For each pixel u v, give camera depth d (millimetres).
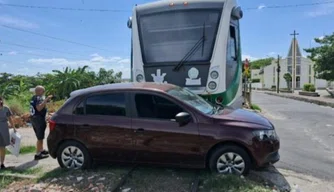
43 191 5230
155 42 7855
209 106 6172
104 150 5844
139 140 5645
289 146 8648
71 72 27438
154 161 5664
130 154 5734
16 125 11594
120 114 5836
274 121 14133
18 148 6996
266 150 5344
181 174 5742
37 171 6309
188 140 5449
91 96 6051
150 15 8016
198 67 7449
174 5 7871
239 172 5418
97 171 5945
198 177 5508
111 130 5770
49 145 6156
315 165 6738
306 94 38594
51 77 27703
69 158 6090
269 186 5309
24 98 18953
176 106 5637
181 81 7559
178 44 7676
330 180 5809
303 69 65812
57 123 6074
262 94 46562
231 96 7738
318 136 10234
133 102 5812
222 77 7379
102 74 33562
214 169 5480
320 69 37312
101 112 5941
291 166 6621
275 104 25266
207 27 7555
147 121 5652
